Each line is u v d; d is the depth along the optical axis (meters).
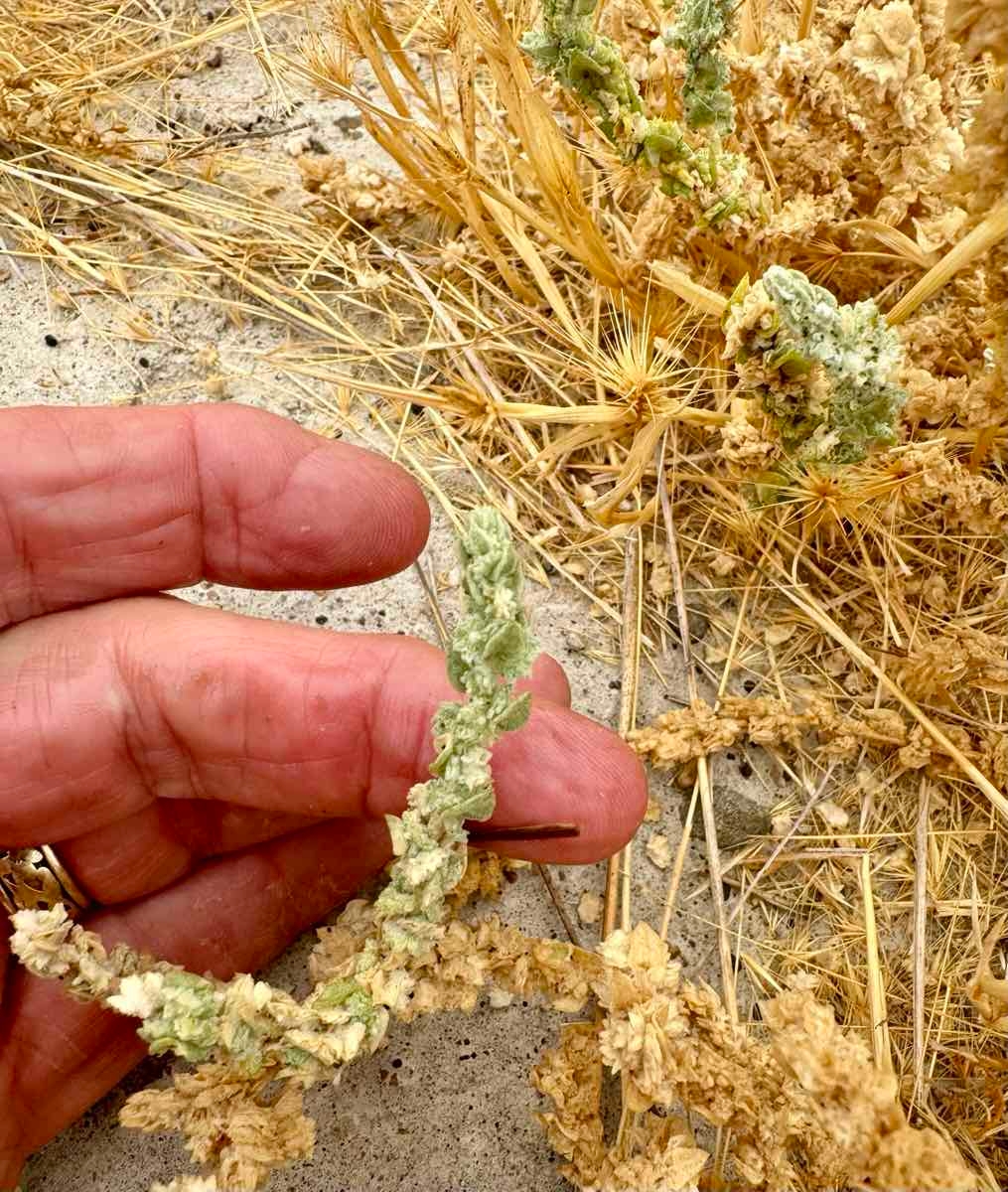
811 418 0.11
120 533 0.12
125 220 0.18
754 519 0.14
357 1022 0.09
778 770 0.14
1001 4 0.09
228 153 0.18
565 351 0.16
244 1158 0.10
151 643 0.11
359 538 0.12
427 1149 0.12
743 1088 0.10
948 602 0.14
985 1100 0.12
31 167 0.18
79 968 0.09
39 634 0.12
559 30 0.11
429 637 0.15
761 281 0.10
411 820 0.10
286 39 0.19
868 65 0.12
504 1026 0.12
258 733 0.11
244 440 0.12
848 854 0.13
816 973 0.13
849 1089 0.08
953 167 0.10
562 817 0.11
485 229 0.15
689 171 0.12
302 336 0.17
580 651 0.14
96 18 0.19
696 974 0.13
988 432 0.13
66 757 0.11
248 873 0.13
